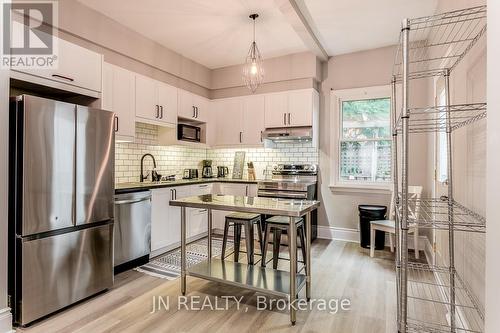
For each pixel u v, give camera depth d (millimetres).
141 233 3377
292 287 2184
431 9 3168
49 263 2256
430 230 3496
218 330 2092
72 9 2971
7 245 2068
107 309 2377
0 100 2033
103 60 3121
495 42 1025
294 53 4496
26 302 2117
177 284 2869
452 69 2223
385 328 2119
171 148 4844
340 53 4508
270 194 4418
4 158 2053
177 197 4000
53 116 2279
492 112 1052
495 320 1019
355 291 2713
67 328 2104
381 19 3424
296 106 4531
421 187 3734
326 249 4016
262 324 2170
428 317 2254
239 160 5336
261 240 3221
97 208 2611
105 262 2691
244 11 3238
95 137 2600
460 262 2018
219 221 4867
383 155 4348
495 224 1024
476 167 1697
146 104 3855
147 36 3855
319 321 2211
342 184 4559
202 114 5027
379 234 3971
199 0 3012
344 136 4609
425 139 3953
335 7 3154
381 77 4277
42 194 2207
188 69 4656
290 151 4945
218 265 2842
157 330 2088
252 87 3658
